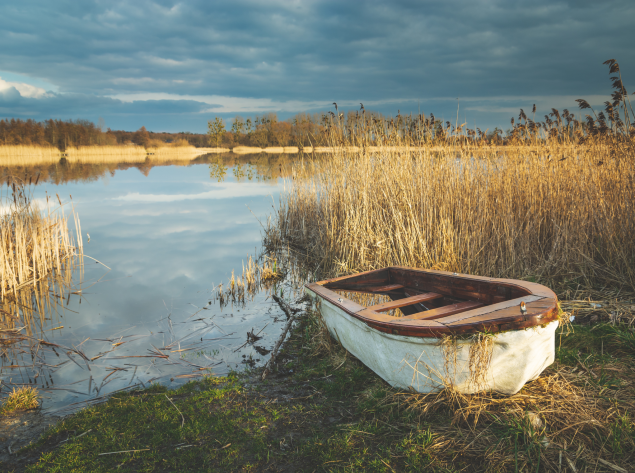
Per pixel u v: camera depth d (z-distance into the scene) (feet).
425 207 21.56
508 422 8.88
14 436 10.26
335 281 16.20
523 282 12.03
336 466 8.50
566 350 11.94
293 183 35.60
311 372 13.01
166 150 189.57
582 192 21.03
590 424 8.63
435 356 9.80
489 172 23.88
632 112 19.21
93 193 59.11
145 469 8.71
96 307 20.22
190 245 33.35
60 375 13.60
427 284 15.23
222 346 15.67
